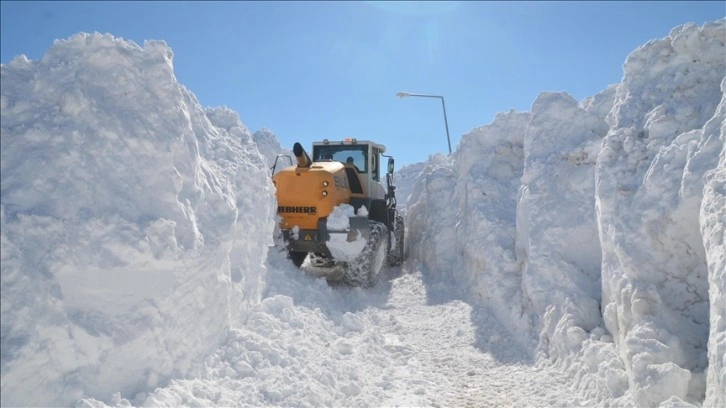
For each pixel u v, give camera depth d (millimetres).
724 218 3340
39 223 3016
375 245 7668
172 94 4199
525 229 6262
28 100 3441
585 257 5609
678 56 5387
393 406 4184
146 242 3455
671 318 3828
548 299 5375
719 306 3141
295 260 7906
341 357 5051
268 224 6188
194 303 3918
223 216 4555
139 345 3311
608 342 4387
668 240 4172
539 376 4641
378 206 8609
